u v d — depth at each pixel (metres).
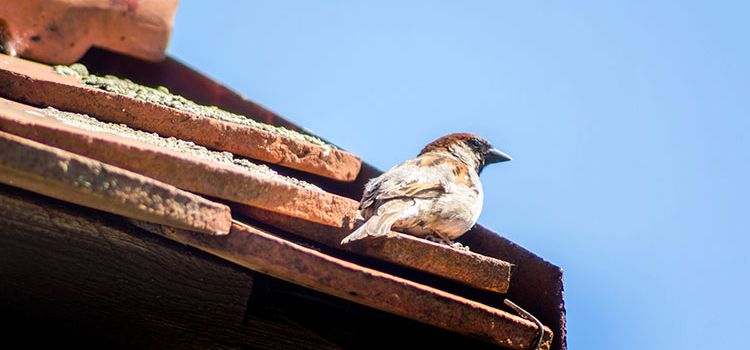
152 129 9.12
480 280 8.04
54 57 11.67
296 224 8.08
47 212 6.93
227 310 7.29
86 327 7.10
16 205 6.87
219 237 6.88
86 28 12.03
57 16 11.73
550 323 8.70
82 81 10.53
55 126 7.02
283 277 7.24
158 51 12.76
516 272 9.10
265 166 9.48
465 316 7.36
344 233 8.12
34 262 6.94
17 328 7.04
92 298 7.07
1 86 8.96
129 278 7.11
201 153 8.91
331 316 7.77
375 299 7.11
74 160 6.03
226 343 7.29
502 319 7.45
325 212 7.89
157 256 7.17
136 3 12.46
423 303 7.25
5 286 6.94
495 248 9.65
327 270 7.00
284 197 7.60
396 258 8.08
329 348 7.67
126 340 7.15
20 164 5.89
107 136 7.43
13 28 11.38
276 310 7.56
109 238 7.07
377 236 7.98
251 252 6.87
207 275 7.28
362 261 8.27
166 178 7.05
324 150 9.64
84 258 7.02
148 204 6.29
